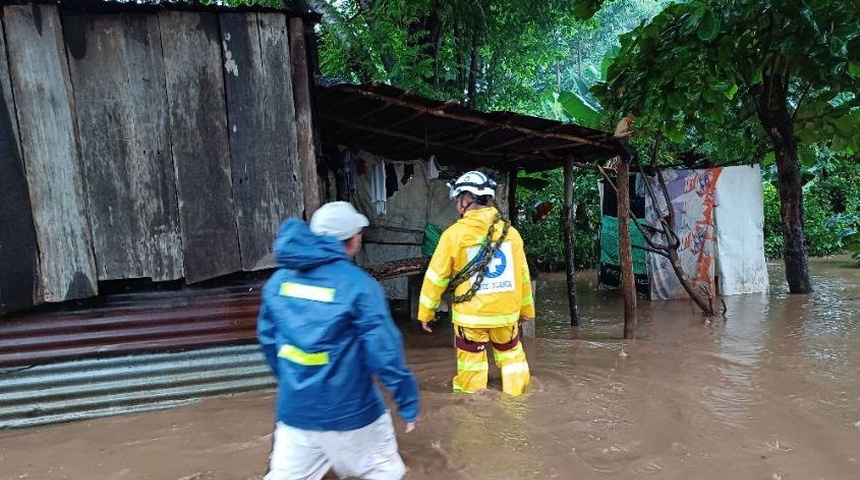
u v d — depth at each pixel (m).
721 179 10.66
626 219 7.59
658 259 10.66
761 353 6.39
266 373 5.09
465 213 5.09
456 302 5.03
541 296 11.56
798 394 4.95
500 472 3.54
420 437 4.05
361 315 2.53
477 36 12.53
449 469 3.57
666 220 9.56
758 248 10.88
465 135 7.65
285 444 2.69
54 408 4.65
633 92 9.73
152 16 4.84
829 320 8.19
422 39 11.88
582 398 4.88
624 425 4.27
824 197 18.58
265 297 2.69
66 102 4.68
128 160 4.84
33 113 4.61
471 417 4.42
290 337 2.57
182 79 4.92
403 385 2.56
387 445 2.85
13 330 4.62
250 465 3.66
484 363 5.12
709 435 4.09
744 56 9.72
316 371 2.56
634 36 9.77
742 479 3.46
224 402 4.81
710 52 9.09
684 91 9.29
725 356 6.29
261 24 5.08
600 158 9.13
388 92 5.79
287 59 5.15
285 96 5.15
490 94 13.25
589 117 13.66
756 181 10.84
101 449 3.98
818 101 10.70
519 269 5.07
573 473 3.53
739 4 7.95
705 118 10.38
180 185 4.95
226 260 5.07
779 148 10.75
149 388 4.83
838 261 15.98
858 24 8.30
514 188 10.57
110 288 4.89
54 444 4.11
